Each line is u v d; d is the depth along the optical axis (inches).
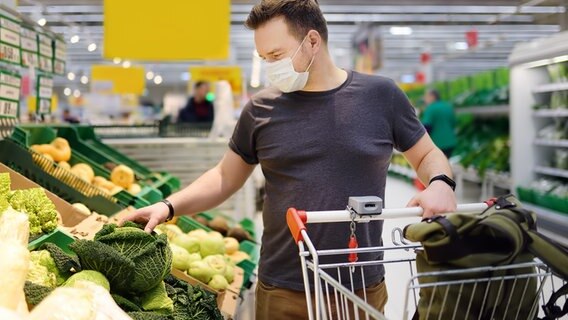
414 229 50.8
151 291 65.6
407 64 801.6
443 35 506.3
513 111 276.1
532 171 277.6
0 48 102.7
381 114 78.0
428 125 402.9
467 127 461.4
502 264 49.0
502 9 337.1
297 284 76.0
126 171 139.1
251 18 76.9
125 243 64.0
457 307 49.9
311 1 76.3
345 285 74.9
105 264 60.2
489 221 48.4
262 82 676.1
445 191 64.2
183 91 1205.1
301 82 75.6
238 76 398.9
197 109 350.3
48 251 65.1
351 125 75.7
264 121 79.0
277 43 74.4
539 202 260.4
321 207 74.7
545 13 326.3
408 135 80.1
